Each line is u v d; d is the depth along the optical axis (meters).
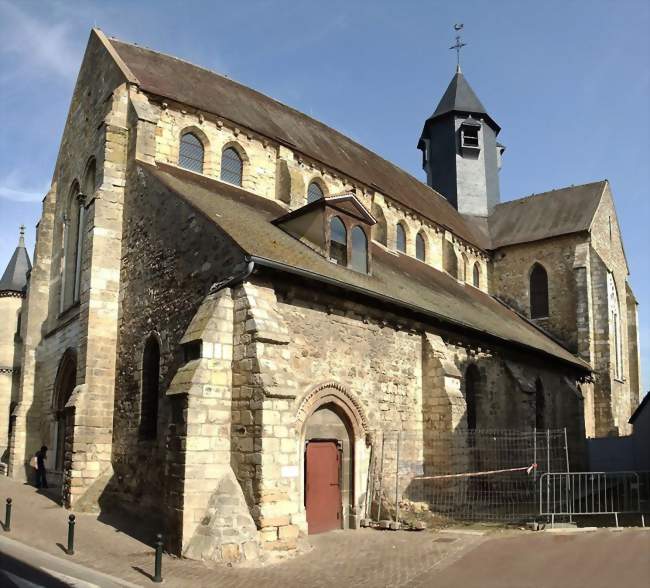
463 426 17.53
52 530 13.46
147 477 14.61
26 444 21.86
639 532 13.91
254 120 22.09
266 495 11.89
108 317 17.00
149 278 15.93
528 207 36.44
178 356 14.18
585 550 12.17
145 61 21.28
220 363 12.75
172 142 19.03
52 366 21.02
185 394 12.25
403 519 15.24
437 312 18.02
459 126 37.84
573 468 25.84
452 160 37.50
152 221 16.19
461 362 19.62
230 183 20.31
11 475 21.69
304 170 22.25
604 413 30.94
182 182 17.12
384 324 16.62
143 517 14.40
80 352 17.03
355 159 27.31
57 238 22.78
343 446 15.18
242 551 11.39
